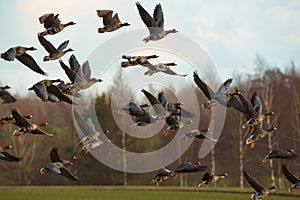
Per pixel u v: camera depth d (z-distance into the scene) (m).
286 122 58.69
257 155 55.91
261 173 58.41
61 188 54.75
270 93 54.19
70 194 48.16
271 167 50.88
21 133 15.48
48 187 56.31
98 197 45.47
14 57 14.93
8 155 15.66
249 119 15.96
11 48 15.03
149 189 52.38
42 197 45.91
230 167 59.84
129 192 49.44
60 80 15.73
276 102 59.47
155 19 16.59
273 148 56.09
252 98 16.56
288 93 60.69
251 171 58.50
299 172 54.97
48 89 15.70
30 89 15.27
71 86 16.12
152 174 60.75
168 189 51.72
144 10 16.38
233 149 58.19
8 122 15.58
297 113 54.72
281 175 56.41
